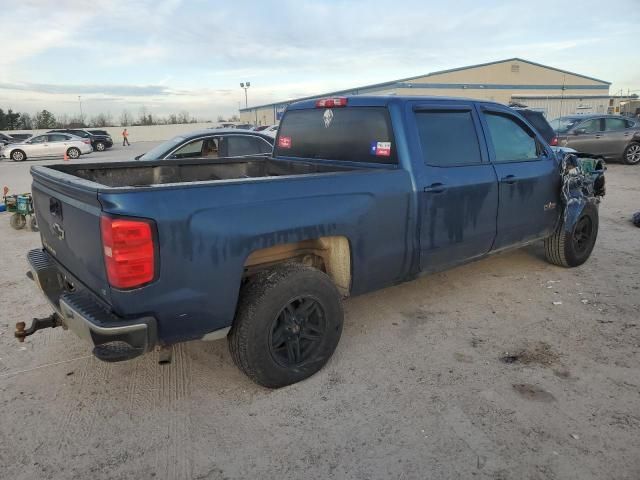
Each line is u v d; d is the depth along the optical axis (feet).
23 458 8.45
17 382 10.82
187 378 10.89
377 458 8.34
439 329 13.08
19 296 16.06
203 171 15.76
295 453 8.52
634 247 20.54
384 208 11.21
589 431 8.87
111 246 7.74
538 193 15.48
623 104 180.65
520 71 155.53
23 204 25.98
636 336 12.45
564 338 12.44
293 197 9.69
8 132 150.92
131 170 14.49
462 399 9.93
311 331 10.61
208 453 8.55
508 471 7.97
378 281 11.75
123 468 8.21
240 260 9.05
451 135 13.01
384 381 10.64
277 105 216.13
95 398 10.18
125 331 7.95
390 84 145.89
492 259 18.98
